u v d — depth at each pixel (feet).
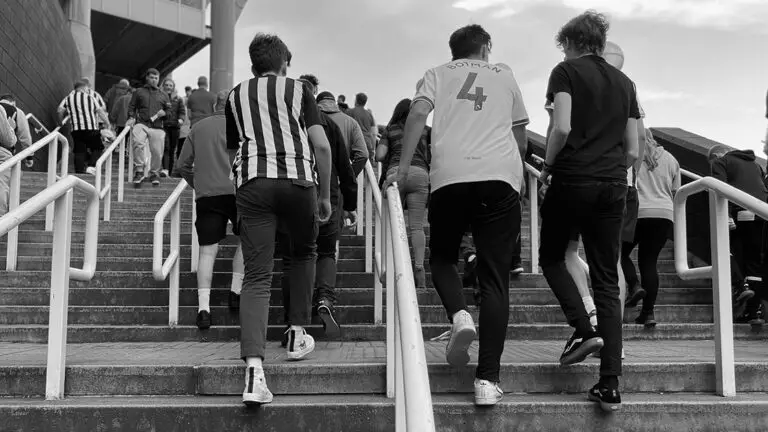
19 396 12.62
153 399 12.33
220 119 17.97
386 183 12.43
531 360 13.62
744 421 11.98
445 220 12.71
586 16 13.37
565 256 14.84
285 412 11.74
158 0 83.51
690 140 28.55
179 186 19.10
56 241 12.57
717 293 12.96
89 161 42.06
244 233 12.54
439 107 12.77
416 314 7.30
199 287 17.97
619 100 12.69
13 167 23.02
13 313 18.78
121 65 100.12
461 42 13.35
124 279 20.98
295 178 12.62
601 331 12.02
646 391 13.07
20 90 43.11
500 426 11.84
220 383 12.71
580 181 12.29
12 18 41.22
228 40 75.36
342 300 20.31
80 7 62.90
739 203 12.39
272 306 19.27
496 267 12.12
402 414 8.69
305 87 13.48
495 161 12.16
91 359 14.07
